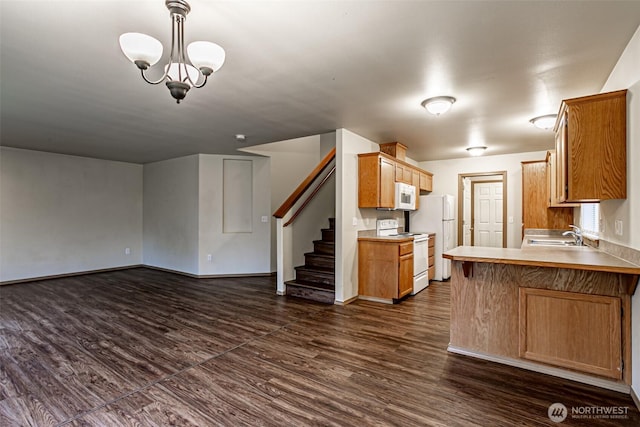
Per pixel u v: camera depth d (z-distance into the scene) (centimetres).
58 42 211
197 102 322
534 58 233
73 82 273
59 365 260
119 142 501
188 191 612
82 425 188
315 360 268
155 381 235
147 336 320
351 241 441
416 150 569
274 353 281
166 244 654
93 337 318
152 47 176
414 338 315
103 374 246
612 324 224
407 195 515
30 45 214
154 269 675
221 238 602
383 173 449
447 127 416
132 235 690
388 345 299
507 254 271
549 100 316
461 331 281
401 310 404
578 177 235
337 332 330
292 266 500
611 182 226
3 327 344
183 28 187
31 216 561
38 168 568
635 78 205
